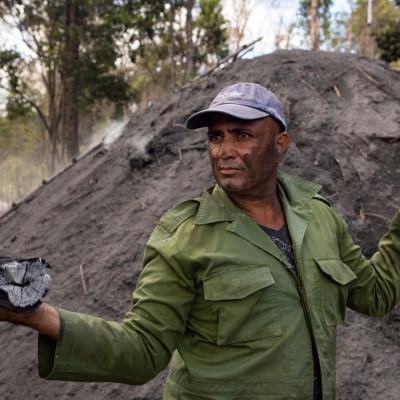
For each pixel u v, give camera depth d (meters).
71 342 1.14
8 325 3.87
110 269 3.66
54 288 3.79
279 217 1.52
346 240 1.63
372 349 2.90
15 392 3.19
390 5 20.62
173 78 17.36
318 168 3.84
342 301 1.50
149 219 3.90
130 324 1.28
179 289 1.33
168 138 4.68
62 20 19.25
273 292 1.34
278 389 1.30
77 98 18.64
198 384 1.33
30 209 6.09
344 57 5.25
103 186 4.84
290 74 4.77
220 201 1.43
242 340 1.31
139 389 2.85
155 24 17.62
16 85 19.14
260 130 1.41
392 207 3.68
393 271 1.66
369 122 4.28
